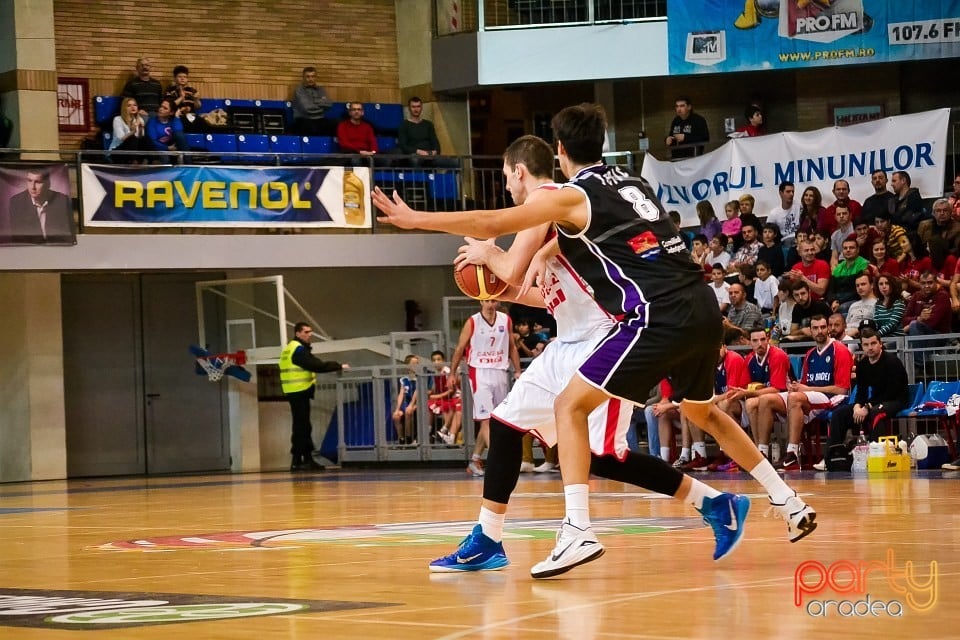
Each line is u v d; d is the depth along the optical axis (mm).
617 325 4898
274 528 7840
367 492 12336
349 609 3844
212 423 21312
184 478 18781
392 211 4676
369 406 19375
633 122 21547
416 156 18938
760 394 13930
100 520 9383
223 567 5379
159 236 17703
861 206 16125
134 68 20391
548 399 5008
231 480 17062
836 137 16391
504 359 15555
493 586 4438
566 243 4980
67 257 17156
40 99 19031
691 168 17469
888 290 14711
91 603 4172
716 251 17031
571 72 19688
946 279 15102
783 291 15633
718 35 19031
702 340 4910
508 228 4746
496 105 22391
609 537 6312
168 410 21031
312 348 20297
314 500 11219
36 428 19203
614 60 19484
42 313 19328
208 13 20953
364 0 21812
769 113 20797
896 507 7977
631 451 5137
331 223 18391
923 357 13797
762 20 18859
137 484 16859
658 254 4887
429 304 22078
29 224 16922
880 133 16094
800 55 18750
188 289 21203
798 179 16641
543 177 5254
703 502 5105
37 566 5738
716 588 4176
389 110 21625
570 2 20312
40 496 14047
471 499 10570
